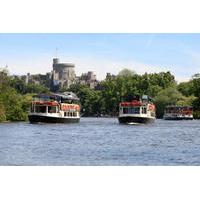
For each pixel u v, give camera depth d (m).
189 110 196.75
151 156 58.94
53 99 130.25
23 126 114.69
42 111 122.75
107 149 66.69
